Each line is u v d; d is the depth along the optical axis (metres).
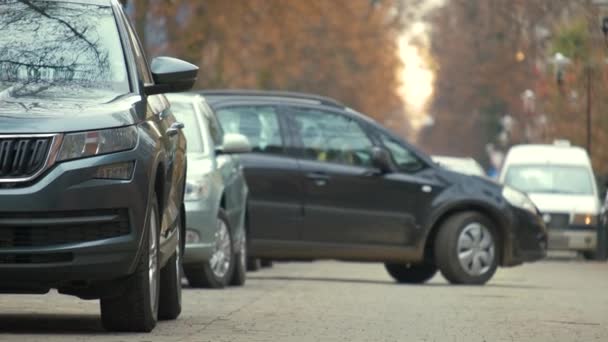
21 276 21.09
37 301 30.19
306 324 25.78
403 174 44.16
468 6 143.62
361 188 43.88
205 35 97.00
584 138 108.38
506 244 44.75
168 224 24.36
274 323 25.81
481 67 140.50
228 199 38.69
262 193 43.09
